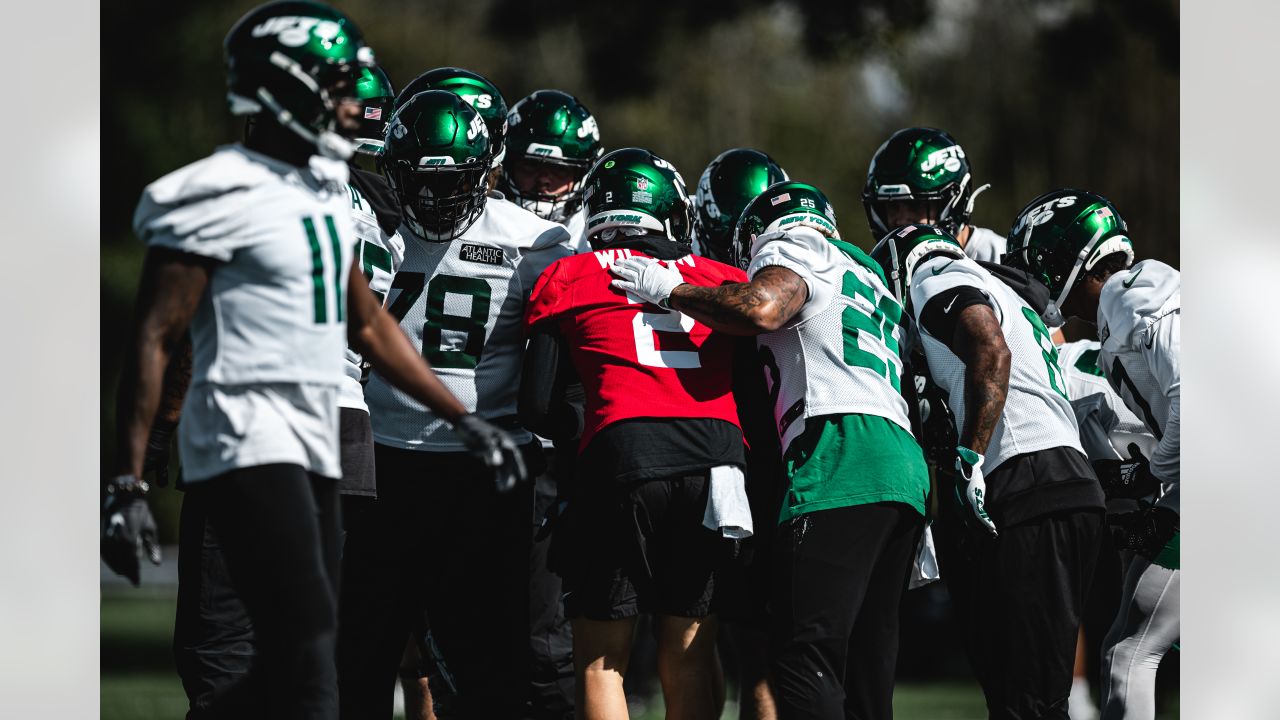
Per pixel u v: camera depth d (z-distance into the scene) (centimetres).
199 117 7112
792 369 1633
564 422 1659
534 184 2120
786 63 7212
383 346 1379
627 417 1573
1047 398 1725
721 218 1920
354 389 1695
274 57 1275
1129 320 1883
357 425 1684
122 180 7038
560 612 1933
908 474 1598
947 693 3828
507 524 1798
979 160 6262
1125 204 5850
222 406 1248
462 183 1727
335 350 1295
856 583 1567
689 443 1573
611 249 1681
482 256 1792
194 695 1598
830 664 1552
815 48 4319
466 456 1784
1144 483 2038
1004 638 1684
